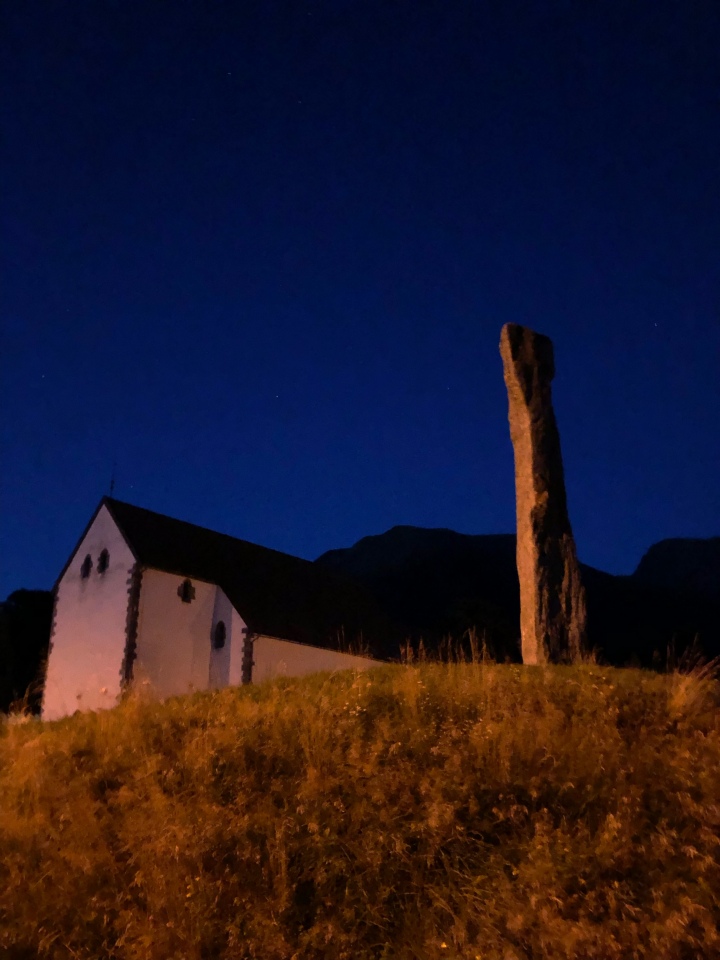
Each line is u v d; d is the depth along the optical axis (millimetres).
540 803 9141
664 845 8141
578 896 7668
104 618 32531
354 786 9641
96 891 8680
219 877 8555
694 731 10461
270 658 33781
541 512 17375
